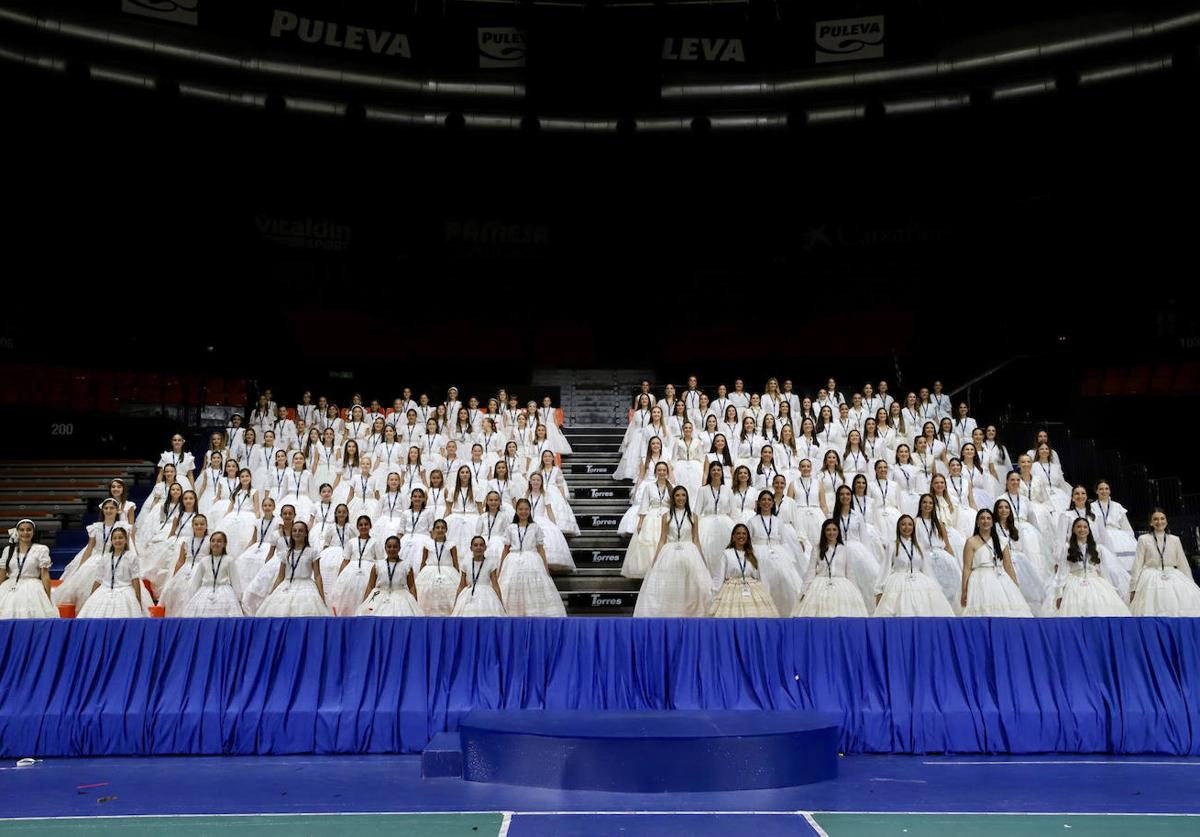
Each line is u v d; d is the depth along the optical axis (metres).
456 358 26.58
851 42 20.89
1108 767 6.68
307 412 18.27
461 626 7.48
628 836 4.88
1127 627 7.40
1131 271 22.91
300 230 25.98
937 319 25.34
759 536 10.72
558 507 13.42
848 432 15.08
